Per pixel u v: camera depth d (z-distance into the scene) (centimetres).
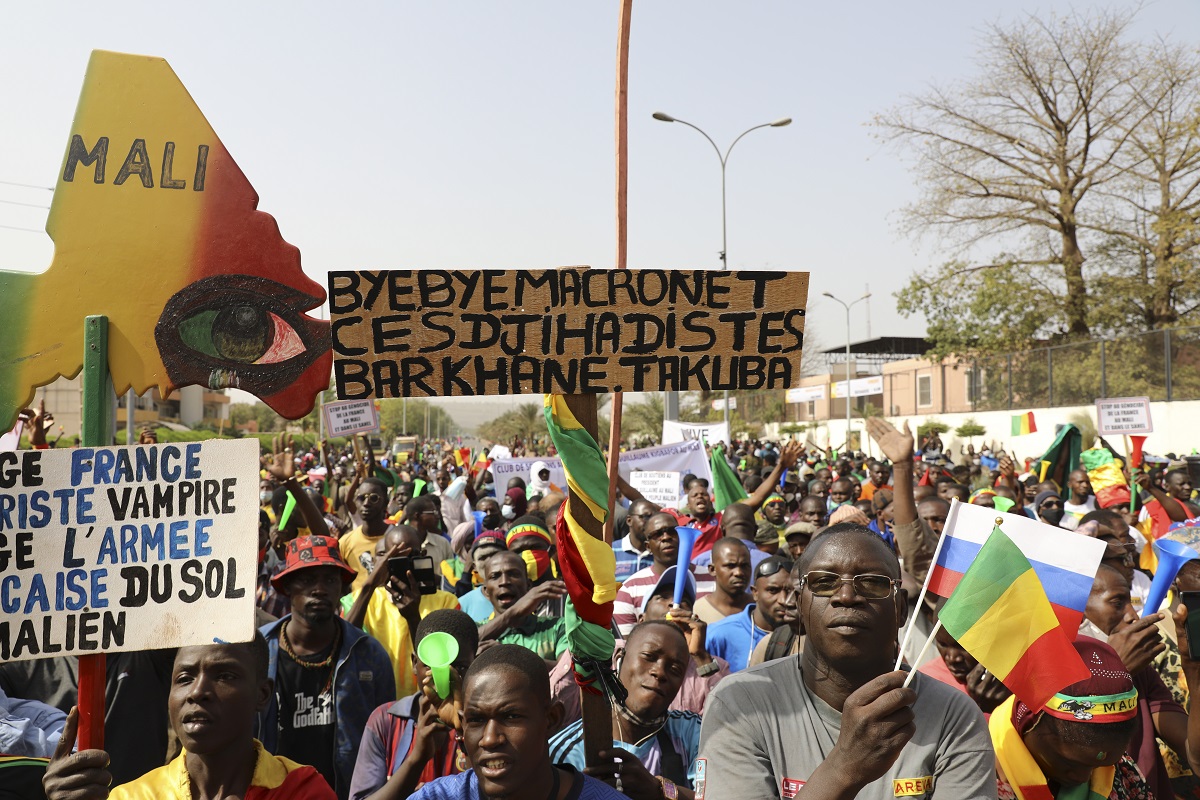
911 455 508
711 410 5697
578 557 286
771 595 525
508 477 1409
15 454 284
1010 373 3297
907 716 209
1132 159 3341
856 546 245
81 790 261
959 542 272
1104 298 3316
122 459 287
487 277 283
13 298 297
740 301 292
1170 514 899
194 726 296
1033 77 3356
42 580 280
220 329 306
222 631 283
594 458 287
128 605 282
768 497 966
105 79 304
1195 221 3189
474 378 283
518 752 272
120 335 301
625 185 288
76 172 301
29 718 324
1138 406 1184
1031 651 250
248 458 290
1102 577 408
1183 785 386
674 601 551
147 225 303
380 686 465
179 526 287
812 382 5028
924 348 6022
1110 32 3294
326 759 449
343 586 476
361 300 281
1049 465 1285
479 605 624
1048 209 3394
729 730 248
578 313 286
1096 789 294
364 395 281
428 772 378
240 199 308
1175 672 427
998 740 302
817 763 241
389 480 1319
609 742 295
